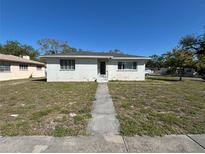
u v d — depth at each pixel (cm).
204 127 432
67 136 375
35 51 5419
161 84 1568
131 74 1952
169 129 417
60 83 1595
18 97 839
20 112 563
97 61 1850
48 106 647
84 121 476
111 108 626
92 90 1094
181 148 323
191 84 1605
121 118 505
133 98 822
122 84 1519
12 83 1611
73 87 1258
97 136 377
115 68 1936
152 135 383
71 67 1820
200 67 2312
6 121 471
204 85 1505
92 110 596
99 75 1855
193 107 645
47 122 463
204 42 3294
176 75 3566
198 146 332
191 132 401
